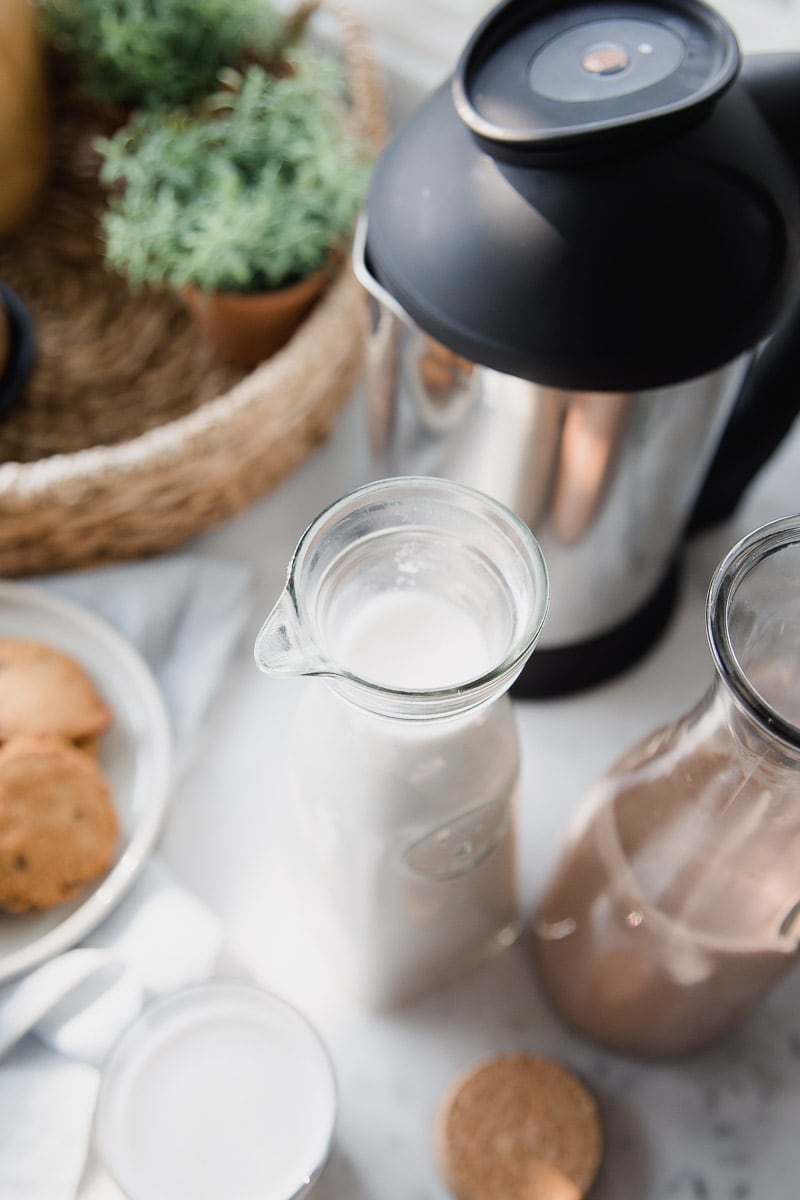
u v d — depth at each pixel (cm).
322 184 64
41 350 71
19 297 73
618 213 40
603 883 43
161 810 53
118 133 73
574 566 54
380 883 41
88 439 67
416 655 35
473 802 38
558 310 40
